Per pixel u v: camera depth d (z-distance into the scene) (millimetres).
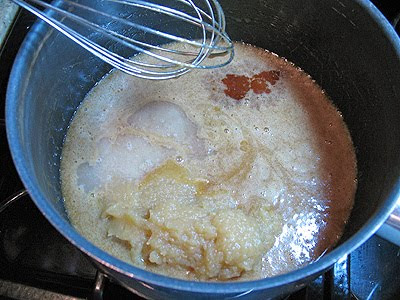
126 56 280
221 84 272
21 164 164
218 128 255
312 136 260
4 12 220
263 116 263
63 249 241
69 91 250
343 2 225
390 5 274
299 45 272
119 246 216
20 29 259
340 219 236
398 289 241
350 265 230
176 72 222
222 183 236
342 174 249
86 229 224
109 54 221
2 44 229
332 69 263
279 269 217
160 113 256
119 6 242
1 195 248
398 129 203
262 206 229
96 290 211
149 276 145
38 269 235
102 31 193
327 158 253
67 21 220
